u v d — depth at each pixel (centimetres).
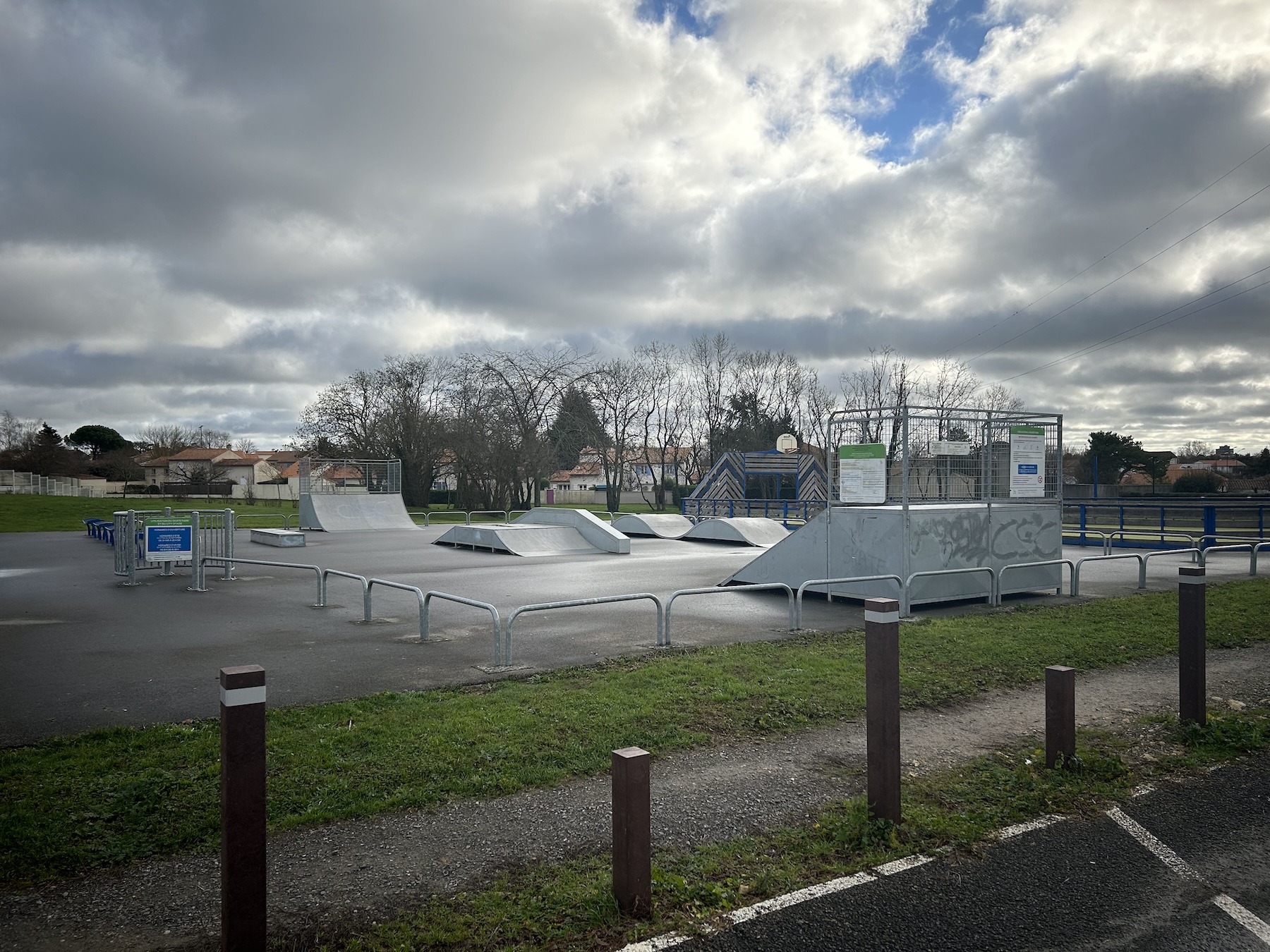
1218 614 1111
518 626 1076
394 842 433
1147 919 365
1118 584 1511
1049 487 1361
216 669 832
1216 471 5841
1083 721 667
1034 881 399
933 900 380
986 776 534
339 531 3388
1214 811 486
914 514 1174
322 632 1038
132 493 8006
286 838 437
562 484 10262
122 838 429
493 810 478
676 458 6800
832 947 341
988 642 928
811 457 4169
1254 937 350
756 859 417
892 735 442
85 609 1236
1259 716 675
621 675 785
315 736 593
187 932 347
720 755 579
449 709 662
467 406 5266
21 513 3988
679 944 339
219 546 2233
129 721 647
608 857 416
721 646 924
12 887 383
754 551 2388
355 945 333
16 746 583
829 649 905
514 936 344
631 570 1806
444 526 3738
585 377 5659
